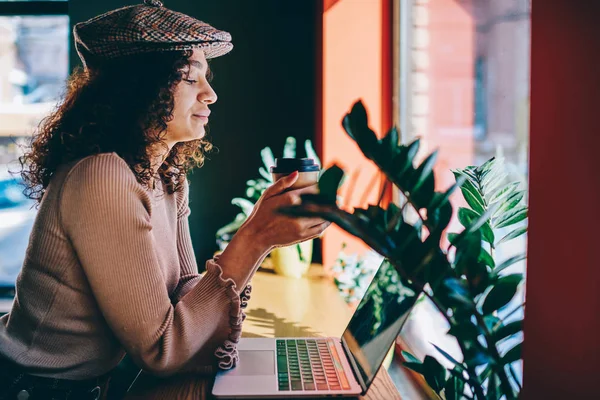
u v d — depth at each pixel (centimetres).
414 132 220
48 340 99
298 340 120
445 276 68
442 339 158
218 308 101
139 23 99
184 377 105
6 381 98
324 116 246
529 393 70
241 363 105
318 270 243
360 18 241
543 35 68
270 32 294
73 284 96
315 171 102
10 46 293
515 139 120
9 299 290
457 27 196
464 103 192
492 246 88
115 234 91
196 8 293
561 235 65
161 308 96
